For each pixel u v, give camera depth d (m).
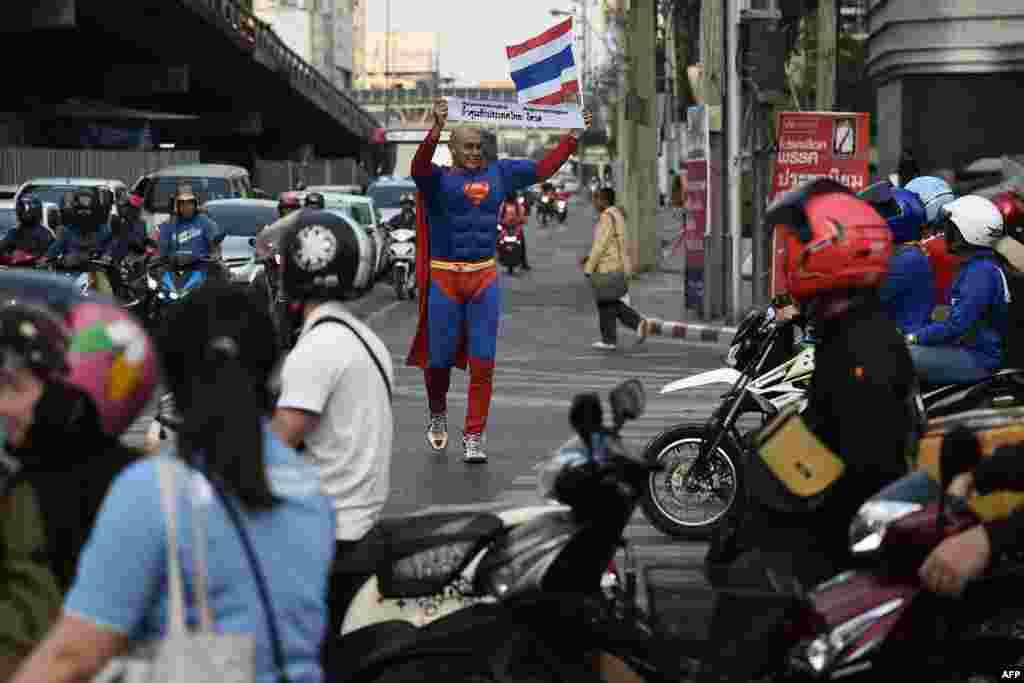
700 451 9.98
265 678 3.51
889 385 5.63
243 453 3.48
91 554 3.41
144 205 37.00
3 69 62.94
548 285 39.81
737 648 5.49
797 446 5.75
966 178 31.91
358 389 5.86
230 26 57.50
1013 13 37.50
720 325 26.52
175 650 3.34
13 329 3.77
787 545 5.80
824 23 36.97
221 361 3.57
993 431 6.18
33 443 3.84
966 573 5.16
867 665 5.41
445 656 5.48
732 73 26.12
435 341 13.46
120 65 60.31
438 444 13.89
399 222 34.81
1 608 3.80
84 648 3.37
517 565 5.48
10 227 29.27
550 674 5.43
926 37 38.28
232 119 81.56
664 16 69.75
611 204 23.50
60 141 60.81
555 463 5.58
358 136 114.94
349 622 5.69
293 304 5.98
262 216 30.25
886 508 5.45
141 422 15.66
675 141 74.81
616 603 5.75
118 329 3.85
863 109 53.97
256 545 3.50
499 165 13.41
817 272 5.72
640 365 21.62
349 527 5.84
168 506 3.42
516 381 19.55
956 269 11.62
